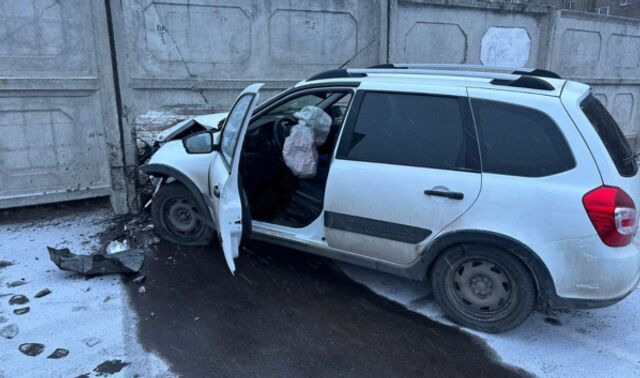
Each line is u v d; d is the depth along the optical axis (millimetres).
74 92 5145
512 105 3062
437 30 7004
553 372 2910
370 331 3318
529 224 2914
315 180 4250
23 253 4434
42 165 5191
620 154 3012
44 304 3561
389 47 6617
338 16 6305
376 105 3457
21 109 4988
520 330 3350
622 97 9281
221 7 5664
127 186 5449
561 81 3320
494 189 2992
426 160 3225
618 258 2795
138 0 5258
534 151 2961
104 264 3977
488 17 7332
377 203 3350
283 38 6078
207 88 5770
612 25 8547
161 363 2938
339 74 3842
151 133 5574
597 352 3109
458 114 3188
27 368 2857
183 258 4359
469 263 3207
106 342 3131
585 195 2795
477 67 3928
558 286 2918
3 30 4770
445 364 2979
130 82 5375
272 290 3867
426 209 3182
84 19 5039
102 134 5363
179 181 4426
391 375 2875
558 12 7727
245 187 4301
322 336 3254
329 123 4039
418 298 3777
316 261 4398
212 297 3734
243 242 3717
